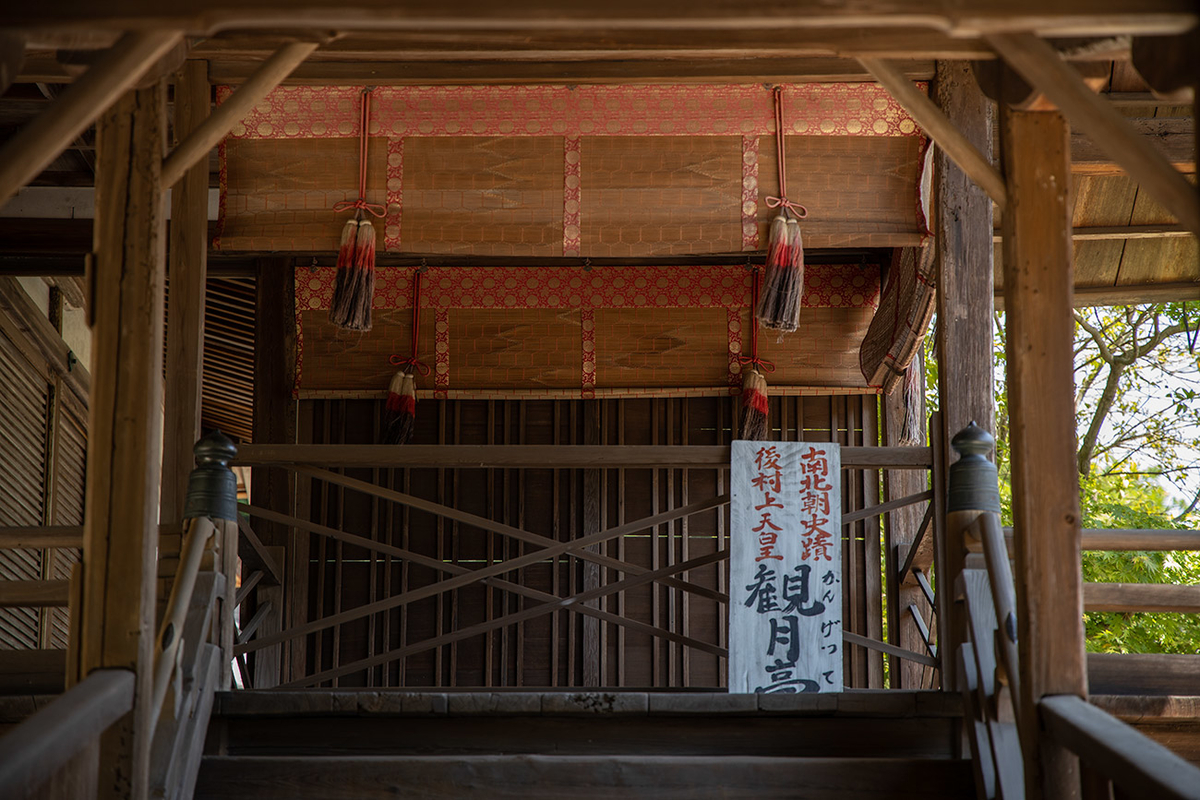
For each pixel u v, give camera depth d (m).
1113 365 9.08
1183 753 3.74
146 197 3.04
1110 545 3.87
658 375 6.50
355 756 3.64
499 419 6.57
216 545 3.86
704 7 2.26
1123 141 2.43
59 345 8.03
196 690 3.51
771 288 4.57
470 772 3.49
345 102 4.83
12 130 6.15
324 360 6.47
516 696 3.71
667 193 4.80
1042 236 3.02
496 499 6.51
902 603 6.32
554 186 4.81
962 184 4.69
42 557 7.94
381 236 4.77
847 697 3.72
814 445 4.48
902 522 6.41
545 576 6.43
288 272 6.51
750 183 4.80
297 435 6.46
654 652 6.33
